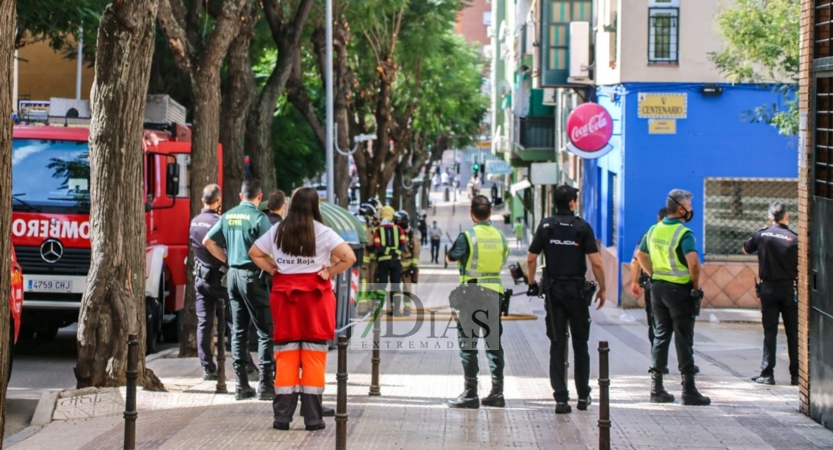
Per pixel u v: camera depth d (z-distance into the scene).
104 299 13.91
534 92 53.28
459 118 61.62
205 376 15.58
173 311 23.05
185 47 18.59
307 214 11.16
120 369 13.94
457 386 15.38
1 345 8.98
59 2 25.75
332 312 11.37
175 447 10.56
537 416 12.63
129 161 13.99
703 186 30.42
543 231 12.77
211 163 18.92
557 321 12.74
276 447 10.48
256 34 34.84
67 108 21.44
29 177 19.80
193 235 15.23
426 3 46.38
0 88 8.65
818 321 12.52
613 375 16.89
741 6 22.69
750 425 12.17
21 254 19.66
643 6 30.28
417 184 82.25
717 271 29.73
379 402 13.78
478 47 74.25
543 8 37.81
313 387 11.34
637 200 30.61
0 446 9.05
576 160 43.28
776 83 25.05
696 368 13.90
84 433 11.62
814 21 12.75
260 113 26.94
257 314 13.34
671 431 11.71
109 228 13.93
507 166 81.12
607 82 33.53
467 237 13.06
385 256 25.05
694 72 30.30
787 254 15.56
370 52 48.06
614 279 32.19
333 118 40.44
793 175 30.22
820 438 11.44
